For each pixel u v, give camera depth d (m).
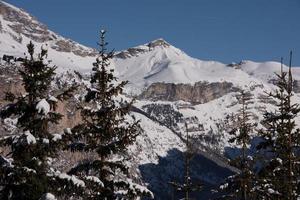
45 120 23.23
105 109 24.67
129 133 24.47
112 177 25.56
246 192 30.86
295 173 27.42
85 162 25.09
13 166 22.36
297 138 27.38
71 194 23.11
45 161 23.30
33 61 23.89
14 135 22.86
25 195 22.36
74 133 23.86
